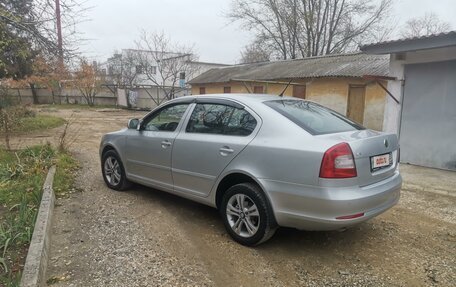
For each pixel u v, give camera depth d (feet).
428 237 14.34
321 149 11.18
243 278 11.01
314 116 13.69
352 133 12.62
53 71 34.96
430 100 28.45
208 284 10.61
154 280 10.71
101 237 13.56
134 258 11.99
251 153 12.67
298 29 107.55
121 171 19.10
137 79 131.23
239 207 13.17
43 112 81.20
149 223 15.07
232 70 87.92
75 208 16.62
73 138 41.81
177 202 17.85
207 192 14.38
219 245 13.19
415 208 18.01
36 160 23.36
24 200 14.97
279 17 108.68
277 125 12.60
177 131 15.79
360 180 11.43
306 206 11.38
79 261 11.69
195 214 16.26
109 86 113.50
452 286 10.77
